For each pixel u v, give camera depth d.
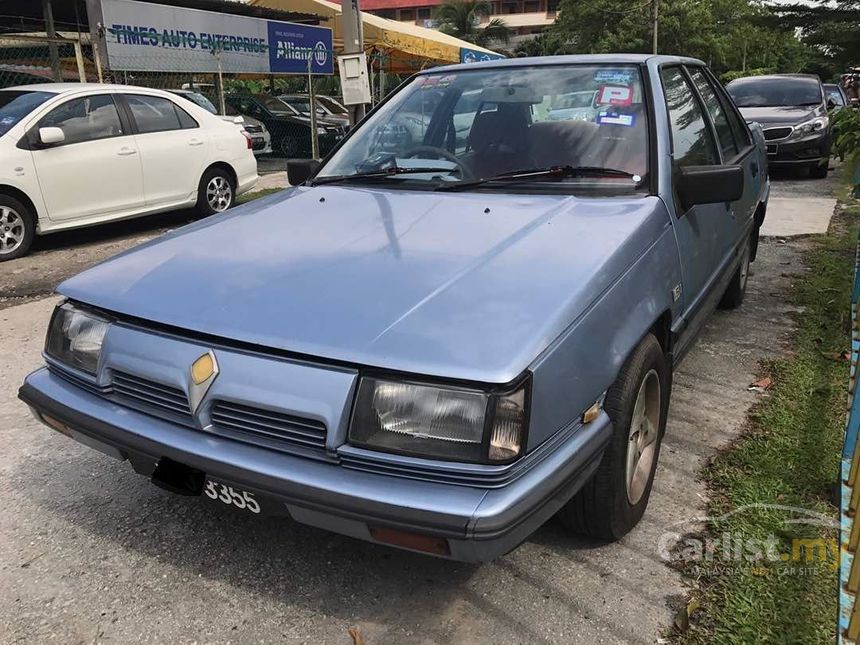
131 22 10.89
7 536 2.69
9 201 6.98
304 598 2.34
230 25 12.62
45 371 2.62
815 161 10.87
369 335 1.98
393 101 3.73
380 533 1.89
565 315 2.05
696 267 3.15
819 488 2.86
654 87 3.18
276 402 1.98
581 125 3.12
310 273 2.32
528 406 1.88
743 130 4.76
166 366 2.18
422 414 1.87
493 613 2.26
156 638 2.18
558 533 2.64
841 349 4.24
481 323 1.99
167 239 2.86
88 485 3.04
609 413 2.29
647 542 2.58
